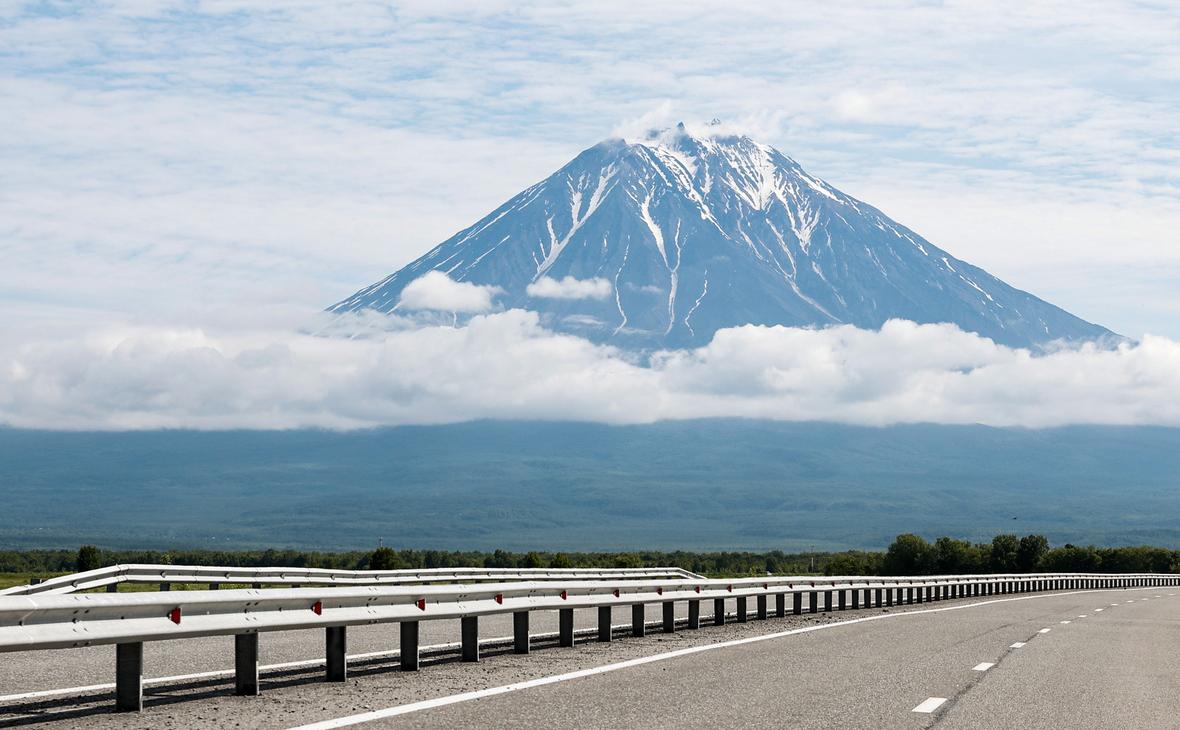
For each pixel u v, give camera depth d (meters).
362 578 39.56
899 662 20.19
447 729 12.51
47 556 135.88
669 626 25.83
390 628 26.62
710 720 13.49
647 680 16.81
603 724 13.06
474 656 18.97
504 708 13.99
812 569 148.12
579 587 21.64
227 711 13.54
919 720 13.87
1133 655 22.77
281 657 19.88
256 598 14.74
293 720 12.92
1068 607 43.00
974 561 129.75
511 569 44.53
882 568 134.88
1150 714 14.80
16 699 14.48
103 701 14.38
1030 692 16.64
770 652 21.36
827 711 14.37
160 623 13.53
